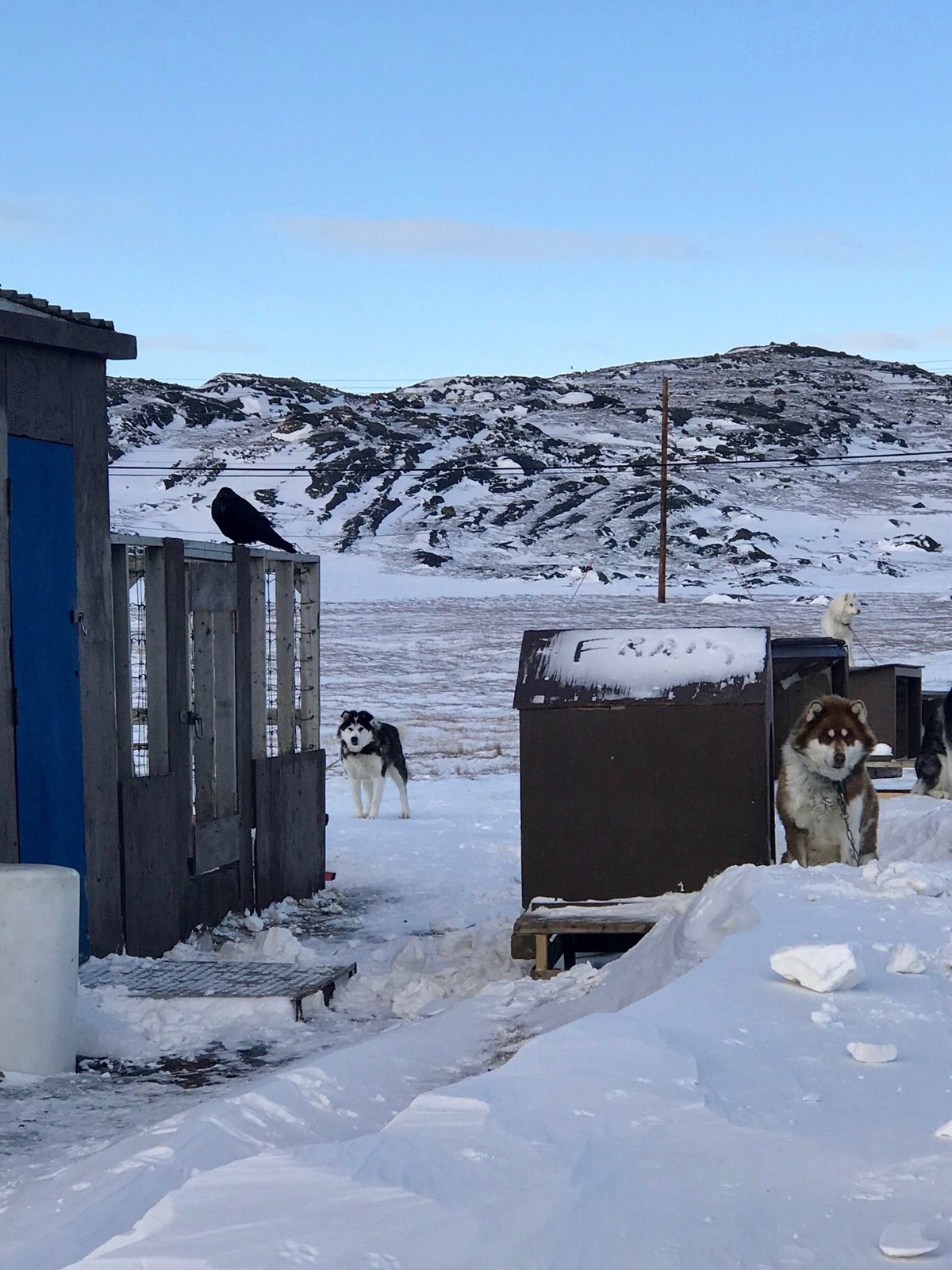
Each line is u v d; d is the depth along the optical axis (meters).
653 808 8.26
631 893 8.27
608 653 8.57
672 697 8.20
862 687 18.88
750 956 4.93
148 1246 2.50
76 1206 3.57
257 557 10.83
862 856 9.12
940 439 153.88
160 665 9.09
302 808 11.42
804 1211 2.62
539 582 71.69
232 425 159.75
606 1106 3.22
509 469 117.25
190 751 9.51
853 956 4.42
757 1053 3.71
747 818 8.16
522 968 7.76
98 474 8.45
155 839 8.82
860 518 103.31
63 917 5.92
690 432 150.25
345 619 53.44
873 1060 3.65
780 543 90.94
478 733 26.39
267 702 11.65
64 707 7.93
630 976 6.23
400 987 7.56
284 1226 2.56
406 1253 2.44
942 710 14.55
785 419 157.00
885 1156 2.93
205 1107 4.32
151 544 9.04
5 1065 5.77
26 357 7.73
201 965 7.73
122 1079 5.79
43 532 7.82
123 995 6.88
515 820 15.59
